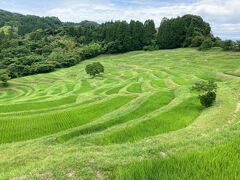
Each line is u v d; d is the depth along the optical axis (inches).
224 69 4350.4
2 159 967.6
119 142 1289.4
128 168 406.9
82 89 3941.9
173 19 7303.2
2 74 5251.0
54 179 482.0
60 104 2625.5
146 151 593.9
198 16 7637.8
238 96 2213.3
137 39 7401.6
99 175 482.0
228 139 586.9
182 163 400.5
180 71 4559.5
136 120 1640.0
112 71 5354.3
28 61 6491.1
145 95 2496.3
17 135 1644.9
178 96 2404.0
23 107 2507.4
